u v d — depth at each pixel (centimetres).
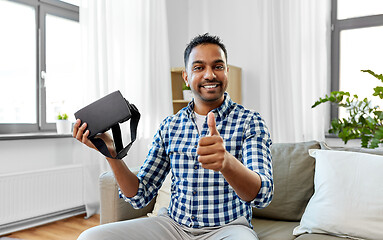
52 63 311
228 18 395
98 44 298
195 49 123
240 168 88
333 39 349
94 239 104
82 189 298
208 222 116
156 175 129
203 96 122
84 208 313
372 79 334
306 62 330
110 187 159
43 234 253
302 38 334
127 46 324
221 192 117
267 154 112
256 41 377
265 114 349
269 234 141
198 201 118
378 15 326
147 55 338
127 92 323
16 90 286
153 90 341
